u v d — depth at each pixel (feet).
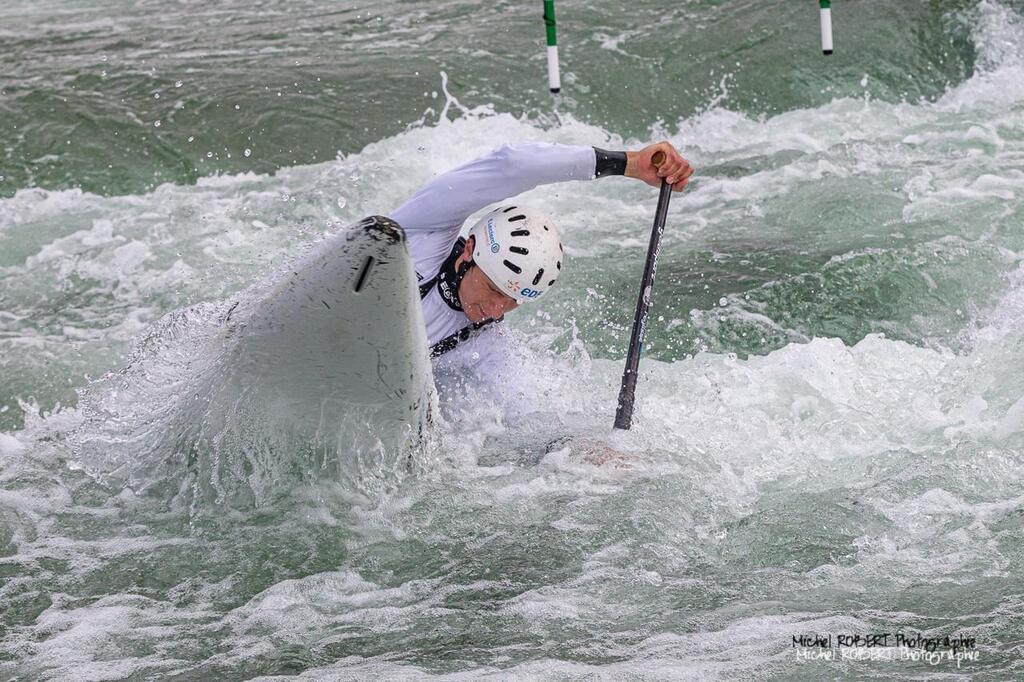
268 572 48.65
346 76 103.86
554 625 44.75
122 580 48.32
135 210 86.99
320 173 92.38
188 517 52.16
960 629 43.42
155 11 121.29
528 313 69.82
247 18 118.52
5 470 55.62
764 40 109.81
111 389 56.29
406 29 114.32
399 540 50.42
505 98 102.47
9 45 110.11
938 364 62.18
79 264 78.64
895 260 74.49
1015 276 73.20
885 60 108.68
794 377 60.85
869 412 58.08
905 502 51.60
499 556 49.16
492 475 54.19
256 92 100.73
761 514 51.39
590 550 49.34
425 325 52.24
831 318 69.41
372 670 42.11
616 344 66.59
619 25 113.39
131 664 43.09
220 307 53.93
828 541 49.32
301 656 43.34
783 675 40.83
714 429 57.21
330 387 50.21
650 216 83.87
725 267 75.25
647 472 54.13
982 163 89.92
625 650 42.91
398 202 88.48
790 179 88.99
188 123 97.09
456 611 45.91
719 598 46.09
